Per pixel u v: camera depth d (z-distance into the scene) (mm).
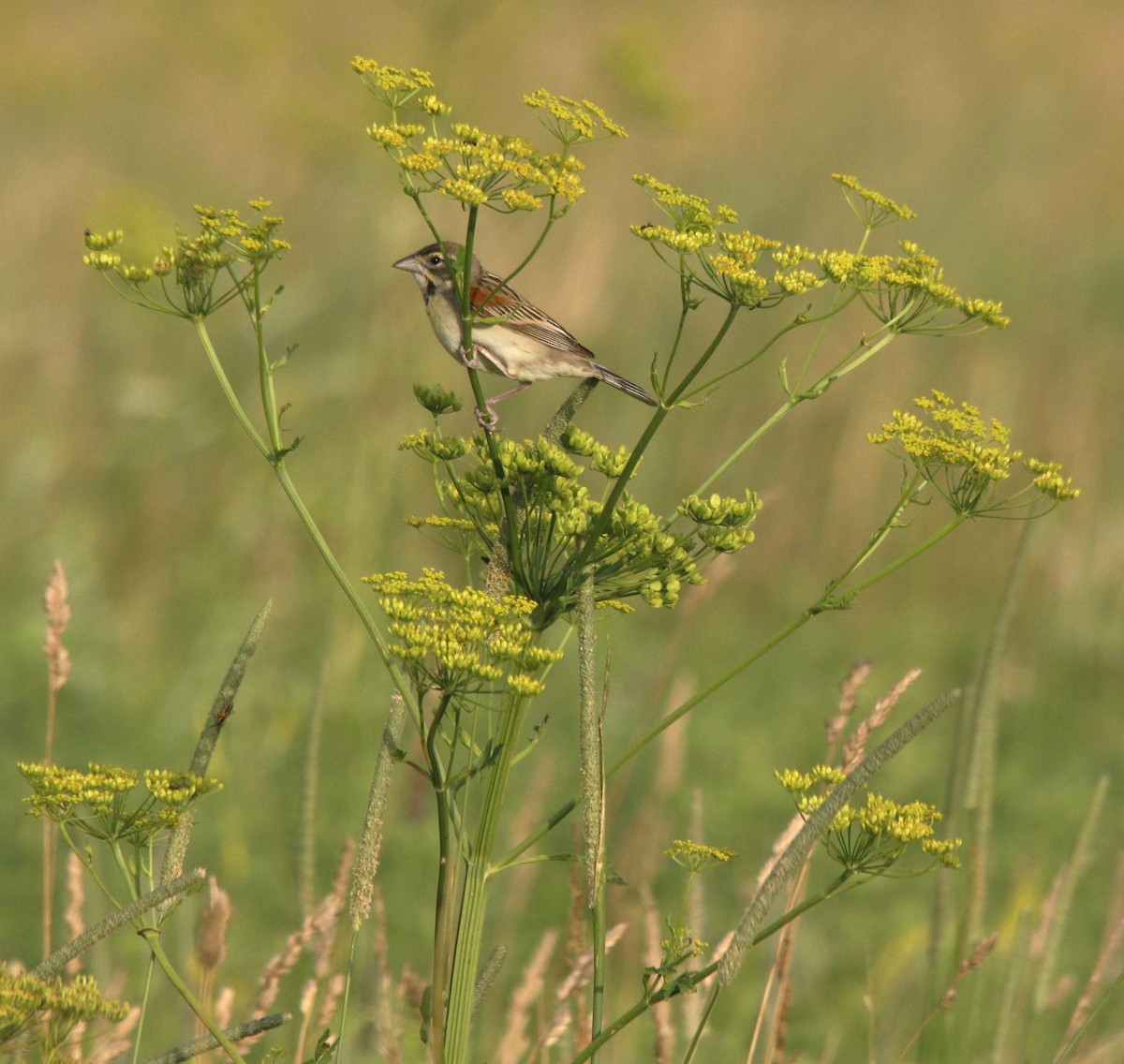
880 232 21531
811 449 16875
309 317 15727
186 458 15125
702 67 27625
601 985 4578
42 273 18156
